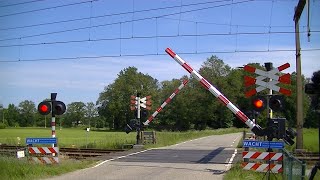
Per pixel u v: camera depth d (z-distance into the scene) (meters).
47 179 14.22
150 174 15.52
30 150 17.73
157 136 36.84
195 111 109.56
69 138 53.16
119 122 125.69
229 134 70.19
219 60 119.19
